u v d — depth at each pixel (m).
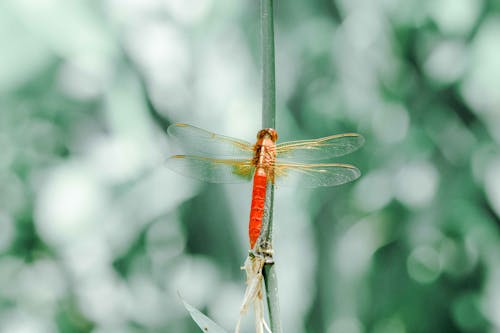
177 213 0.92
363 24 0.92
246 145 0.69
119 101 0.90
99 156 0.92
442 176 0.92
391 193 0.93
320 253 0.91
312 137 0.93
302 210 0.90
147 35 0.89
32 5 0.90
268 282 0.62
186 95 0.90
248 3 0.90
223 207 0.90
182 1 0.90
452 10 0.90
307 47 0.93
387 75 0.93
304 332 0.89
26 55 0.91
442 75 0.90
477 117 0.90
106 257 0.92
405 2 0.91
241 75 0.90
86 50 0.90
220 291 0.91
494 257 0.92
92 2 0.90
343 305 0.92
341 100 0.93
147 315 0.93
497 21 0.89
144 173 0.91
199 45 0.90
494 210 0.90
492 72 0.89
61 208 0.91
